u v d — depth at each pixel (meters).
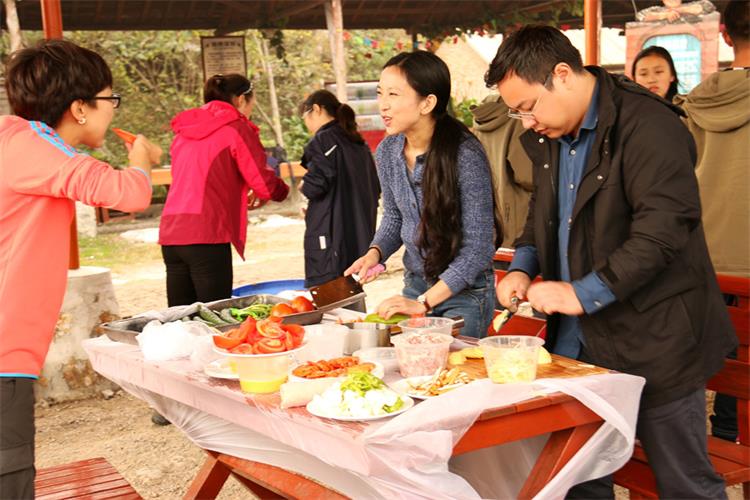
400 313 2.95
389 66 3.00
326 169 5.15
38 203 2.31
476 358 2.59
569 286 2.40
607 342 2.53
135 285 8.99
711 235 4.40
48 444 4.70
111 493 2.86
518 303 2.71
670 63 4.94
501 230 3.22
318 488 2.62
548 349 2.81
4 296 2.26
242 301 3.37
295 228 12.69
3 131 2.29
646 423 2.51
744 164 4.24
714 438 3.19
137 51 17.69
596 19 5.06
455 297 3.13
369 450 1.93
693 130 4.48
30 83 2.34
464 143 3.01
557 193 2.66
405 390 2.29
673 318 2.43
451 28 12.38
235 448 3.02
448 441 2.01
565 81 2.40
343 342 2.68
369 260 3.36
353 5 11.27
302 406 2.22
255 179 4.82
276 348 2.34
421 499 2.05
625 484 2.83
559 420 2.24
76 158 2.28
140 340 2.82
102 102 2.42
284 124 18.84
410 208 3.20
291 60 19.16
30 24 10.12
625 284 2.32
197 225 4.69
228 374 2.48
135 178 2.35
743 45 4.34
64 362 5.36
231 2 10.45
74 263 5.61
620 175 2.40
